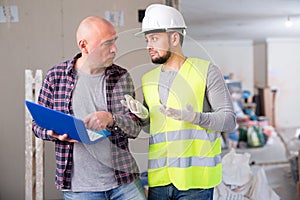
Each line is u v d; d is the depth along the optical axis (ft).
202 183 5.74
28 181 9.55
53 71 5.73
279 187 14.51
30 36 10.57
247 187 10.02
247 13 18.07
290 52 30.27
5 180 10.71
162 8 5.55
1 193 10.71
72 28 10.68
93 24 5.41
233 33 26.05
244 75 31.53
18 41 10.56
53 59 10.64
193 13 17.93
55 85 5.68
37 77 9.37
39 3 10.56
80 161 5.60
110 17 10.77
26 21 10.55
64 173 5.63
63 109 5.59
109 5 10.75
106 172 5.64
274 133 24.80
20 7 10.52
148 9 5.66
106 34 5.36
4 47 10.57
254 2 15.37
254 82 31.58
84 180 5.60
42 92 5.77
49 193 10.56
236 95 26.18
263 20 20.35
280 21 20.76
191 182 5.72
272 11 17.58
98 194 5.62
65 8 10.62
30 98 9.48
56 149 5.70
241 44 31.30
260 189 9.91
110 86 5.66
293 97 30.55
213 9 16.90
